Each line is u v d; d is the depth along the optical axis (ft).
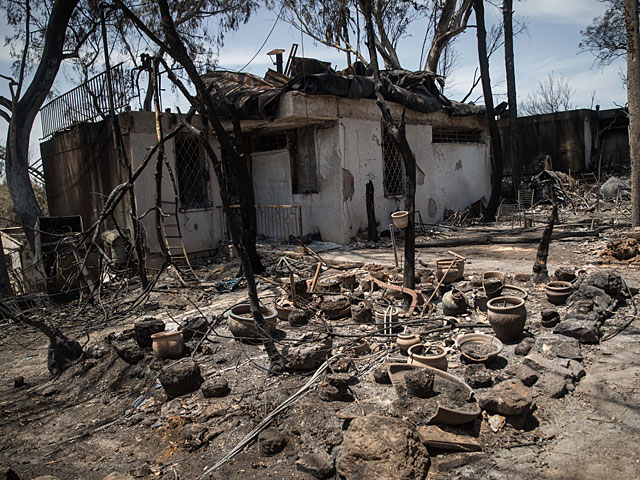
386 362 15.52
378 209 41.32
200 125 37.32
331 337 18.13
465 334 16.22
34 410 16.94
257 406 14.19
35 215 39.73
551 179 62.23
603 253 27.02
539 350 15.17
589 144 72.08
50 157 45.55
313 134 39.40
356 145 38.88
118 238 31.50
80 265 22.99
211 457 12.38
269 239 42.57
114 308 25.94
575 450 10.82
